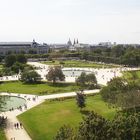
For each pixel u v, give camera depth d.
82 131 113.81
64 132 123.00
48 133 196.38
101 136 112.06
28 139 187.50
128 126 118.81
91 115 119.31
